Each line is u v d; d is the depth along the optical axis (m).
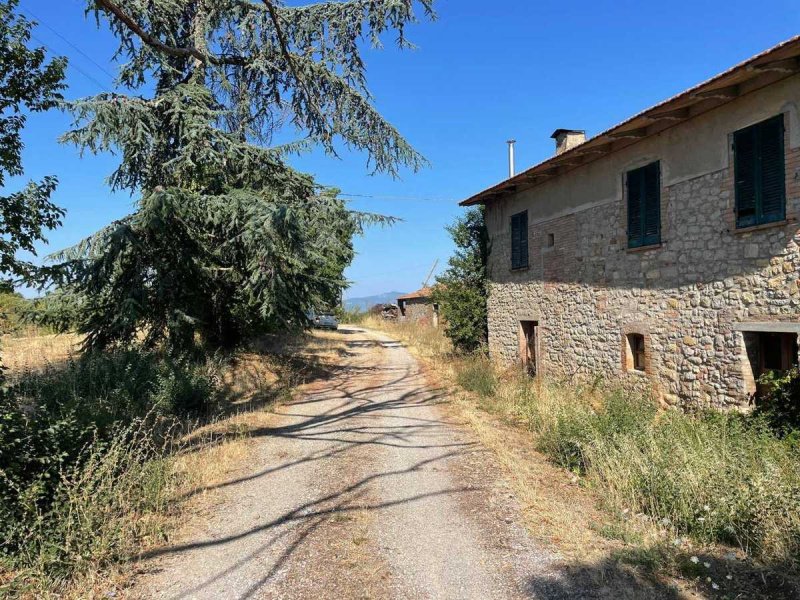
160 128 12.85
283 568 4.14
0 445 4.34
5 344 14.40
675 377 8.80
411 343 26.31
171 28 13.02
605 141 9.78
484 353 16.80
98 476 4.68
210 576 4.02
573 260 11.73
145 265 11.45
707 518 4.56
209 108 12.96
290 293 13.44
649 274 9.43
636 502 5.27
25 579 3.76
